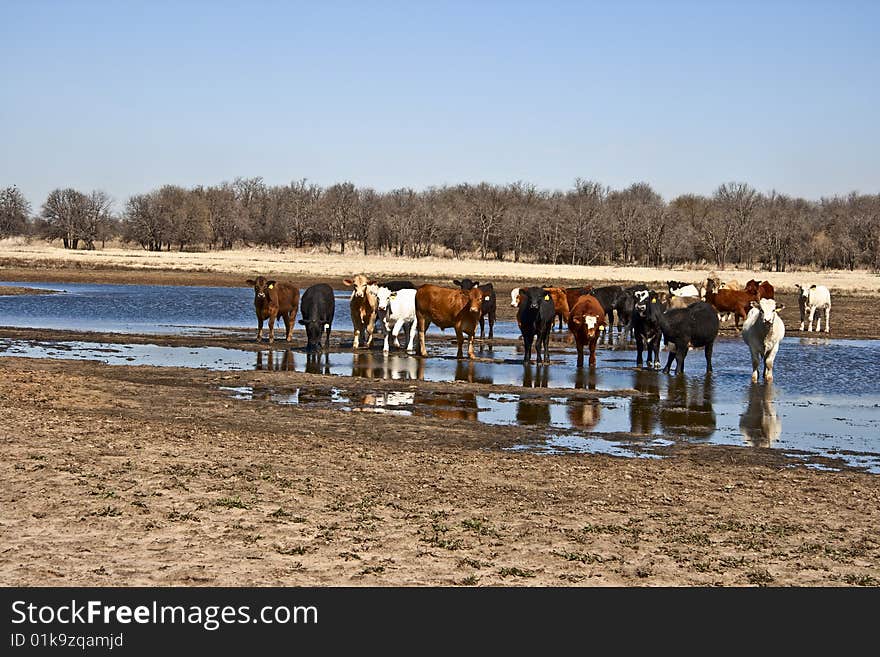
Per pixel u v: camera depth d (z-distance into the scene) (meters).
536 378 22.19
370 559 8.66
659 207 134.50
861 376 23.94
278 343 28.78
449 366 24.03
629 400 19.36
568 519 10.19
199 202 143.12
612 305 32.50
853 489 12.06
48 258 84.69
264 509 10.03
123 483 10.75
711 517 10.52
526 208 134.88
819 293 37.09
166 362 23.88
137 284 65.12
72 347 27.02
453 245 131.00
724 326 39.03
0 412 14.62
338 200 138.25
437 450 13.76
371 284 27.55
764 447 14.96
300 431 14.76
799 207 160.75
